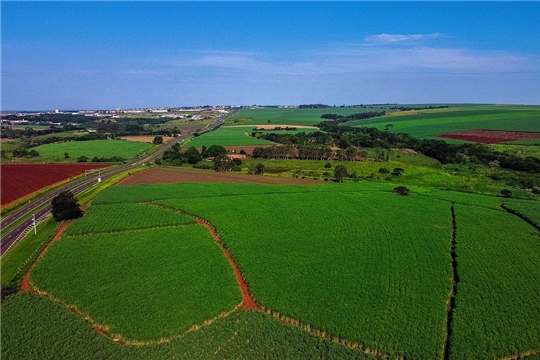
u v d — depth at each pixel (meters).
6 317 50.88
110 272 62.78
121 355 43.84
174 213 93.38
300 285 58.88
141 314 51.22
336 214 94.06
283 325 49.47
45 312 52.09
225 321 50.50
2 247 75.69
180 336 47.34
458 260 68.19
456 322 49.75
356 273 63.09
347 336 46.72
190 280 60.47
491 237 79.38
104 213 92.69
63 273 62.41
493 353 44.31
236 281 60.72
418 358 43.56
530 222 89.56
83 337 46.97
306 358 43.41
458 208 100.75
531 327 49.09
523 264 66.62
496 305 53.88
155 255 69.31
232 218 89.56
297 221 88.31
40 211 100.88
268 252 70.81
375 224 87.06
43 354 43.84
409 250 72.62
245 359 43.19
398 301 54.62
